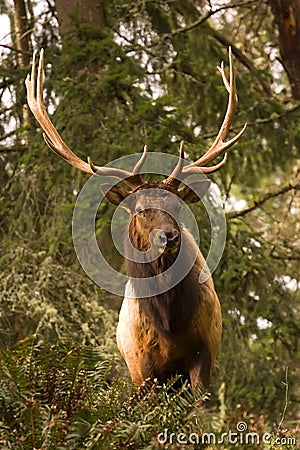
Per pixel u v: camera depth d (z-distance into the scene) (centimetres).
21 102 2416
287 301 2327
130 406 961
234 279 2217
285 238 2819
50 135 1367
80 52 2267
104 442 860
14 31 2677
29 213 2286
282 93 2931
